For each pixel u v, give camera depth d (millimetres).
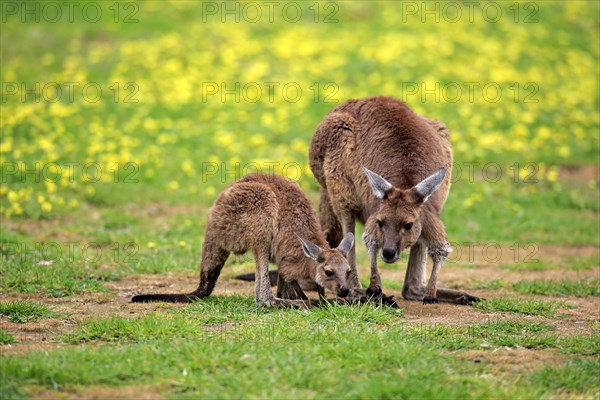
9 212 22062
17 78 34156
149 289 17312
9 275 17047
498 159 29922
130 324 13391
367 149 16828
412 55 36562
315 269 15227
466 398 10867
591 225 25000
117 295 16578
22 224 21922
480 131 31516
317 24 40594
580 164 30875
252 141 29062
